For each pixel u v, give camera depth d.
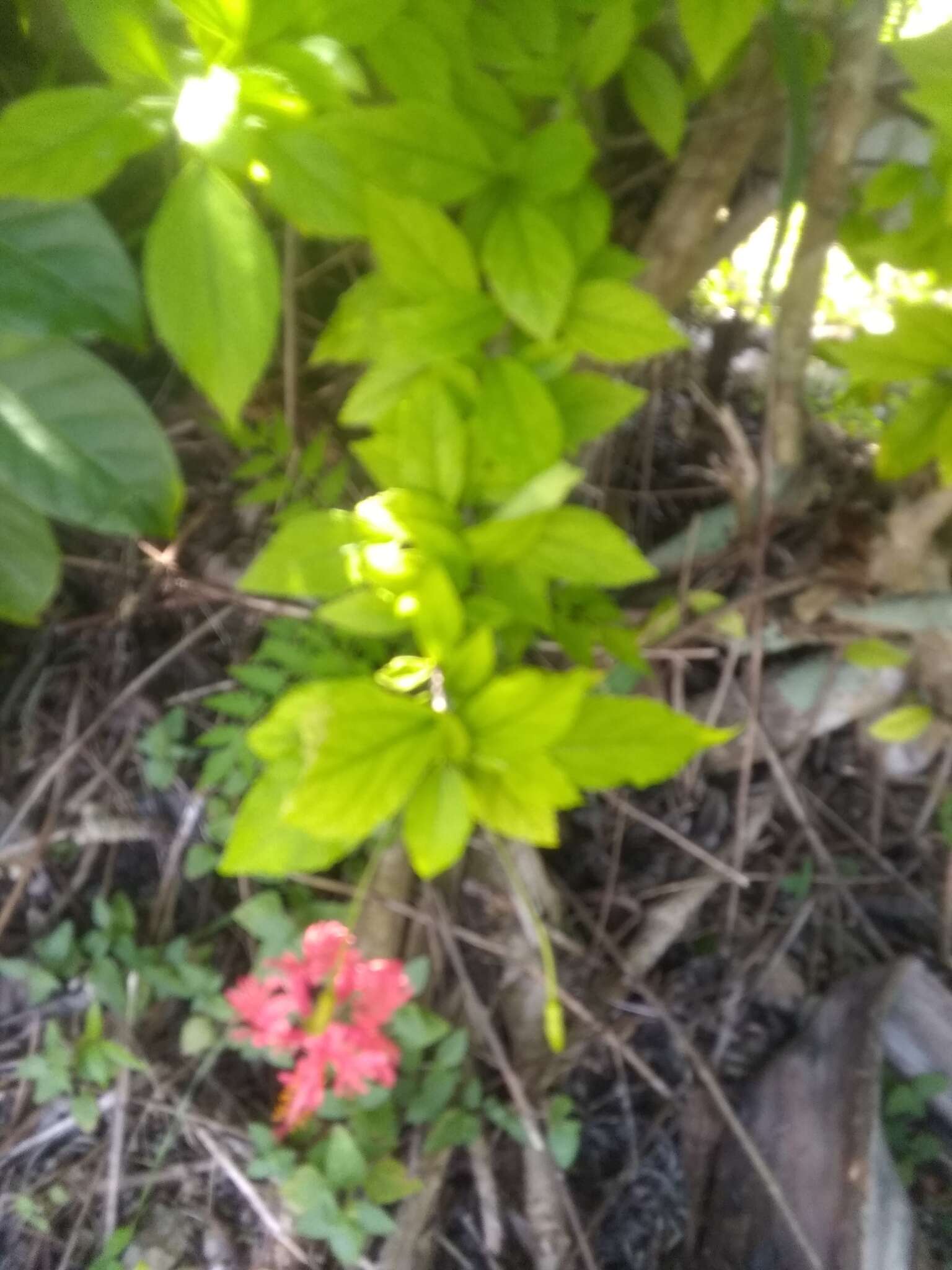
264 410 0.58
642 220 0.56
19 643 0.63
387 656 0.49
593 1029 0.55
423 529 0.32
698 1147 0.55
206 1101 0.55
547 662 0.54
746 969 0.58
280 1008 0.48
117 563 0.61
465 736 0.28
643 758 0.32
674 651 0.55
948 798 0.59
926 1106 0.55
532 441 0.33
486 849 0.53
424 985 0.54
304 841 0.33
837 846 0.61
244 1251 0.52
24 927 0.58
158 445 0.35
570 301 0.35
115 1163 0.53
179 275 0.28
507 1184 0.54
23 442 0.34
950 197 0.36
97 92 0.28
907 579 0.53
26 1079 0.55
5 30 0.50
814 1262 0.47
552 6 0.35
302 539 0.32
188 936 0.58
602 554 0.34
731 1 0.33
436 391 0.32
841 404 0.62
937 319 0.40
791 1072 0.54
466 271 0.33
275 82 0.27
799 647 0.60
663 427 0.69
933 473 0.49
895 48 0.30
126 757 0.61
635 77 0.41
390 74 0.32
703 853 0.57
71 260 0.32
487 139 0.34
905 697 0.58
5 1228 0.53
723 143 0.47
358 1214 0.49
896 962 0.54
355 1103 0.51
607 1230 0.53
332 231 0.30
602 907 0.58
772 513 0.55
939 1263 0.51
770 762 0.59
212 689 0.60
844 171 0.45
